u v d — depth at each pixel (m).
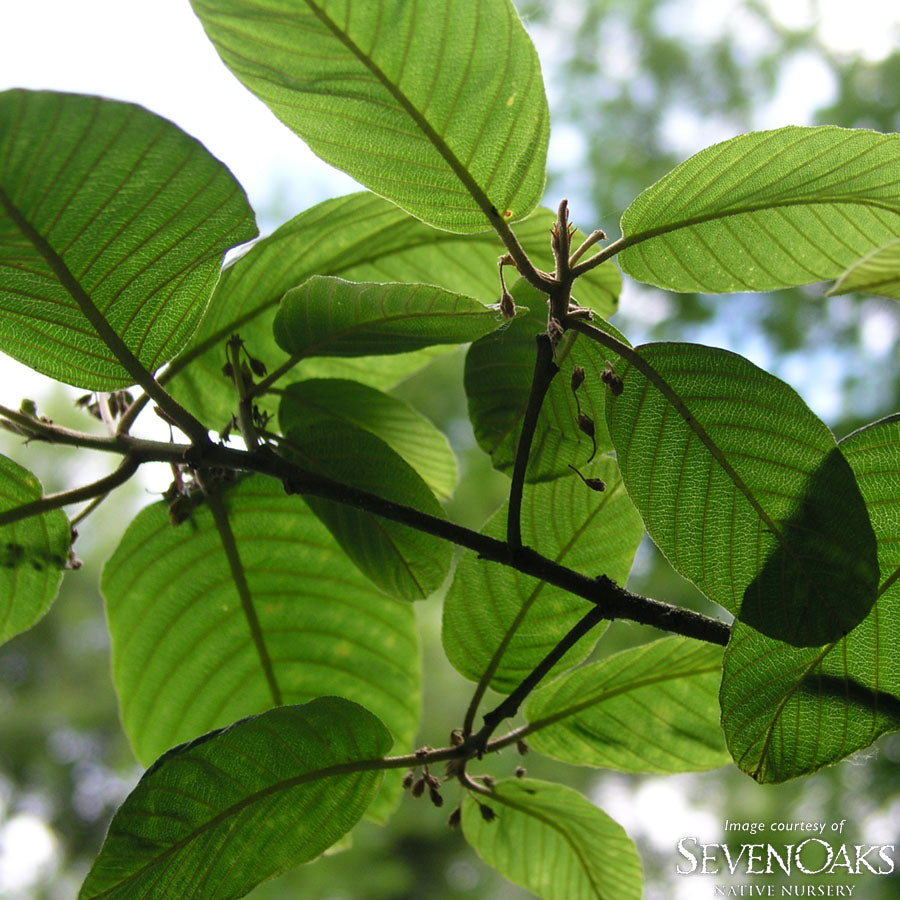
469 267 0.52
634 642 1.51
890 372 1.77
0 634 0.45
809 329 1.84
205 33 0.38
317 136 0.40
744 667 0.40
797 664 0.40
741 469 0.40
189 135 0.36
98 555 2.58
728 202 0.41
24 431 0.42
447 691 2.03
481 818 0.50
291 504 0.50
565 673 0.47
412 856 2.36
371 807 0.52
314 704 0.41
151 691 0.52
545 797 0.49
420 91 0.39
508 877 0.51
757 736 0.40
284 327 0.44
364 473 0.46
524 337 0.44
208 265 0.39
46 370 0.41
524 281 0.43
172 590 0.51
